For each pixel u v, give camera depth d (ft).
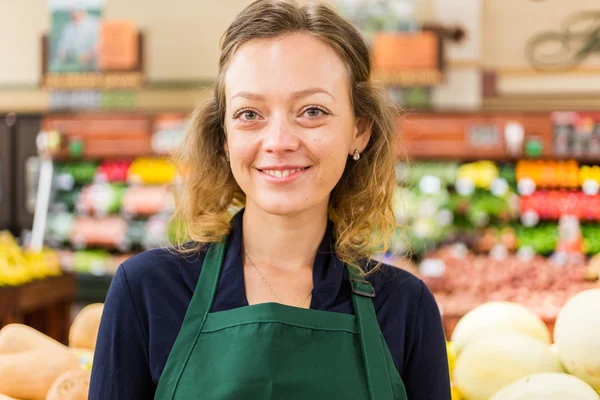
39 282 13.07
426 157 20.16
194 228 4.43
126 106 24.16
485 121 19.99
